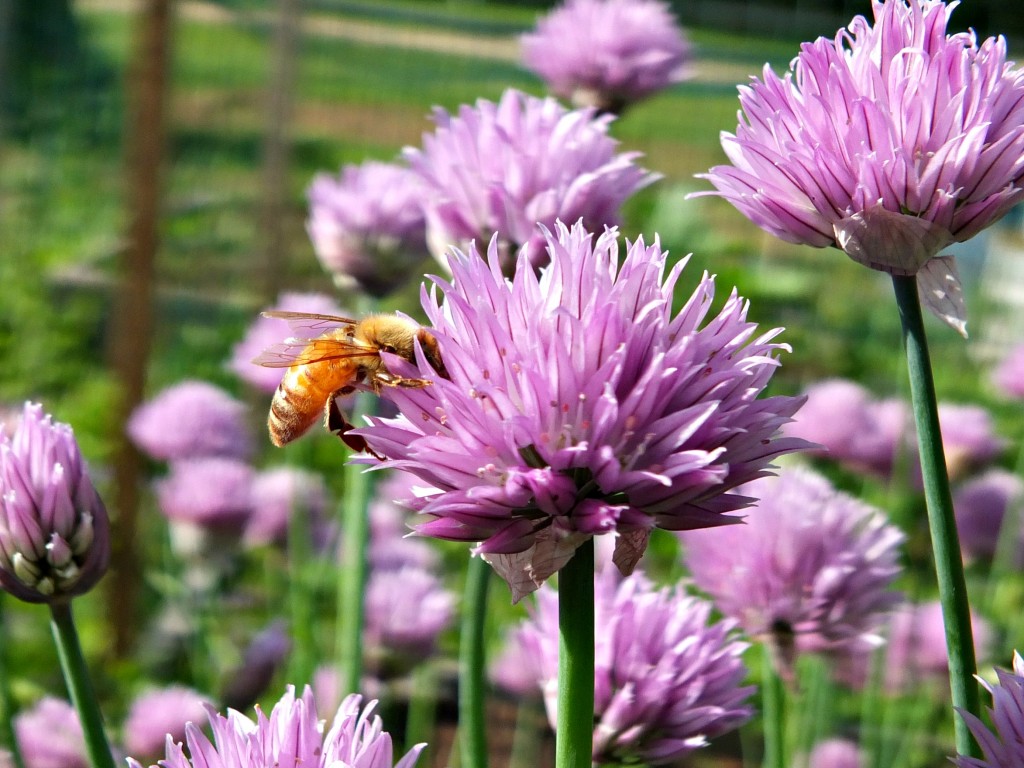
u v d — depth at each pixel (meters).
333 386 0.25
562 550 0.18
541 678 0.24
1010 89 0.19
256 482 0.42
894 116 0.19
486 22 0.83
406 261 0.32
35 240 0.68
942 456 0.19
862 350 0.69
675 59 0.33
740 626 0.26
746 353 0.18
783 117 0.19
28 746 0.29
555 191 0.25
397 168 0.33
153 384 0.58
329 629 0.41
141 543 0.51
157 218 0.50
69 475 0.22
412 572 0.34
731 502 0.18
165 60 0.50
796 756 0.32
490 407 0.18
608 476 0.18
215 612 0.40
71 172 0.71
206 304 0.63
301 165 0.81
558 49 0.34
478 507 0.18
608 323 0.18
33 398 0.55
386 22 0.85
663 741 0.22
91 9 0.85
